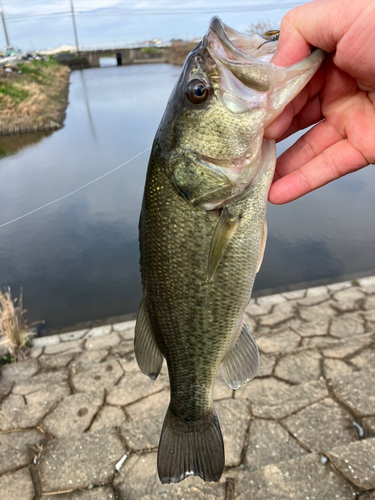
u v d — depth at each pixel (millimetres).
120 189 1485
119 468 394
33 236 1198
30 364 661
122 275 1040
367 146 224
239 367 255
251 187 217
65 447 422
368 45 190
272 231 1214
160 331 245
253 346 255
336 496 332
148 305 245
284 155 252
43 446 431
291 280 976
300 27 200
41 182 1191
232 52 198
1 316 725
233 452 396
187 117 208
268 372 517
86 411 487
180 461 258
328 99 235
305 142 247
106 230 1236
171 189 216
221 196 214
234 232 220
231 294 230
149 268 232
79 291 984
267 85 195
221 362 256
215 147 207
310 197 1425
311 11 195
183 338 239
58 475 393
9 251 1141
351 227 1195
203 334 237
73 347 734
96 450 415
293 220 1270
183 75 209
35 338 795
